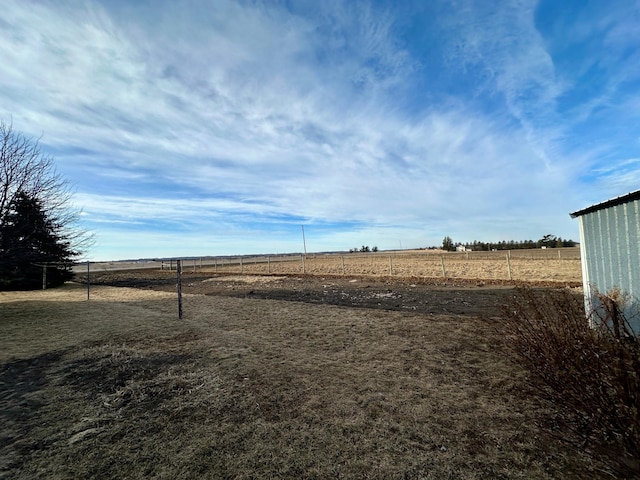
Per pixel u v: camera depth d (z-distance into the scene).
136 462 2.58
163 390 4.00
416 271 22.23
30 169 8.12
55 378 4.43
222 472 2.44
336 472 2.42
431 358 4.97
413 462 2.51
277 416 3.31
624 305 4.44
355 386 4.02
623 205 4.63
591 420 2.65
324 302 11.07
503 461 2.49
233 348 5.73
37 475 2.44
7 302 12.37
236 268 37.22
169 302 11.97
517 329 3.61
